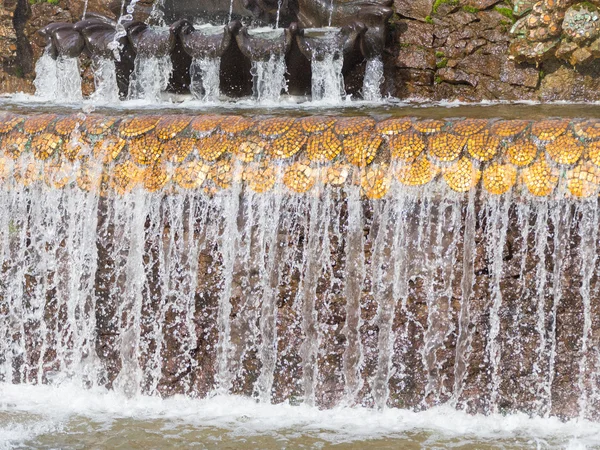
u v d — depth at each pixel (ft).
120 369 20.68
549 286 18.47
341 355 19.57
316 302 19.49
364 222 19.02
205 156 19.60
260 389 20.02
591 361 18.48
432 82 29.09
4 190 20.86
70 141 20.39
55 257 20.83
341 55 26.76
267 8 29.30
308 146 19.17
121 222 20.21
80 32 28.17
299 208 19.22
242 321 19.88
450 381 19.11
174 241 19.99
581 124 18.22
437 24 29.01
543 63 27.96
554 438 18.04
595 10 26.25
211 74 27.02
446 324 18.95
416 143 18.71
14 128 20.86
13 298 21.30
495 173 18.30
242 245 19.62
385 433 18.45
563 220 18.08
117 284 20.43
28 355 21.42
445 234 18.67
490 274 18.63
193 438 18.44
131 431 18.83
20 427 19.02
